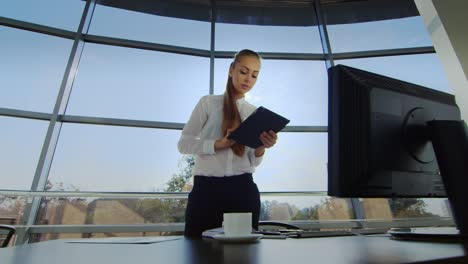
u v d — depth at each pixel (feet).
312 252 1.94
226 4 13.98
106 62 11.87
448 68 8.02
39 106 10.55
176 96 11.86
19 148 9.96
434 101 3.25
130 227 9.64
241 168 4.47
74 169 10.23
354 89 2.77
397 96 2.96
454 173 2.78
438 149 2.88
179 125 11.34
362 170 2.65
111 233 9.51
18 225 9.11
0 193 9.20
